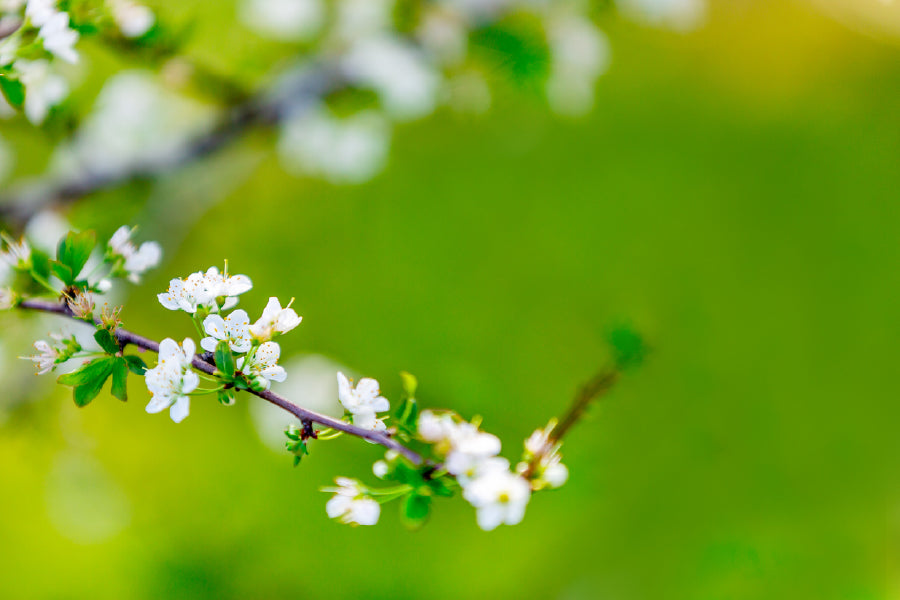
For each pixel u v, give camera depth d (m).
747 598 3.43
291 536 3.26
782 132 4.26
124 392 1.58
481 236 3.82
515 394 3.38
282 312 1.57
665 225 4.04
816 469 3.79
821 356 4.00
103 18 1.68
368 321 3.52
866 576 3.57
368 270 3.62
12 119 1.84
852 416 3.92
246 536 3.25
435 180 3.81
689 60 4.19
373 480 3.19
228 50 2.30
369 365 3.42
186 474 3.28
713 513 3.59
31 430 2.67
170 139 2.30
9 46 1.63
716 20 4.16
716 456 3.69
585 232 3.94
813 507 3.71
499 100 3.27
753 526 3.61
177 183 2.61
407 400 1.57
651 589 3.40
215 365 1.57
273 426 2.51
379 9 2.35
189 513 3.26
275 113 2.33
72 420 2.84
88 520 3.03
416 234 3.73
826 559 3.59
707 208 4.11
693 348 3.87
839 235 4.19
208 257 3.29
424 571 3.30
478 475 1.55
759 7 4.19
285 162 2.72
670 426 3.65
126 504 3.14
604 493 3.45
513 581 3.33
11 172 2.21
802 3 4.18
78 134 2.02
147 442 3.26
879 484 3.80
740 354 3.91
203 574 3.19
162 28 1.78
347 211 3.68
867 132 4.32
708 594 3.42
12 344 1.88
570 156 4.00
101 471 3.03
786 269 4.09
